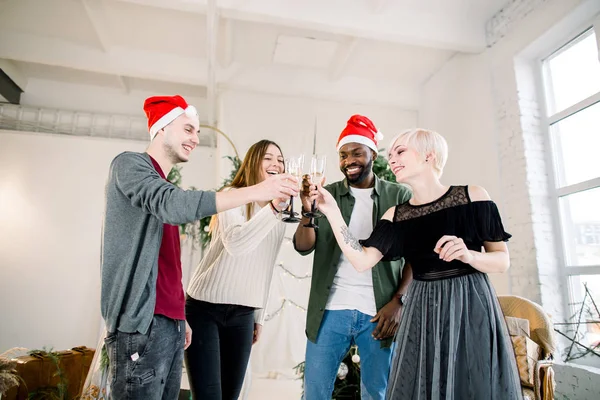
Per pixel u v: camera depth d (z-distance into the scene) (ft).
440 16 14.10
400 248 4.71
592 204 10.75
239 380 5.41
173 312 4.00
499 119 13.53
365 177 6.32
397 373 4.31
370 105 18.88
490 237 4.22
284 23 13.15
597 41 10.57
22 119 18.86
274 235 5.84
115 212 3.84
